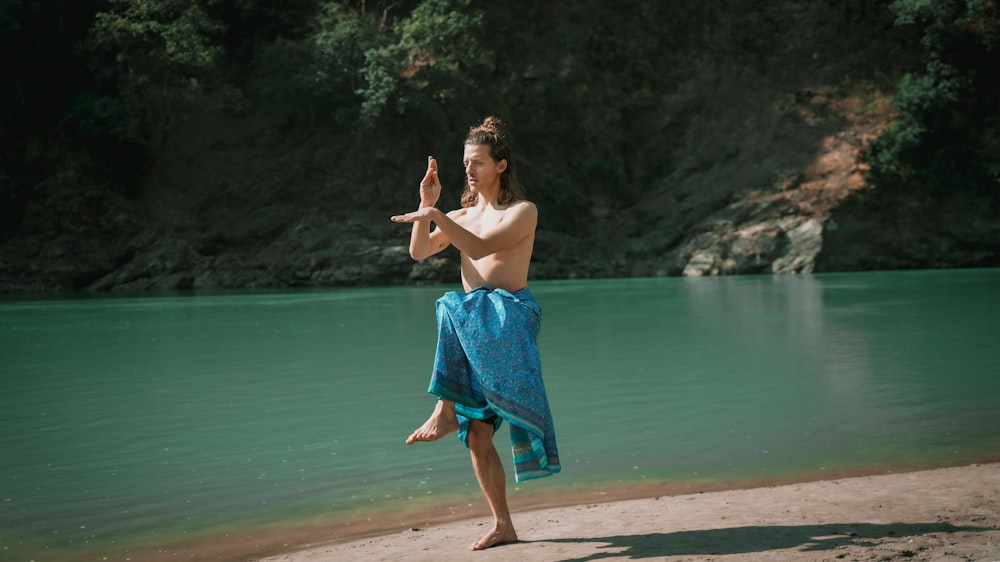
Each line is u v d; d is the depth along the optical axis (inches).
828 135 1549.0
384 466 181.0
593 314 598.2
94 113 1364.4
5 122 1370.6
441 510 149.9
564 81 1679.4
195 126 1483.8
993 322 484.4
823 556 108.3
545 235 1465.3
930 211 1462.8
